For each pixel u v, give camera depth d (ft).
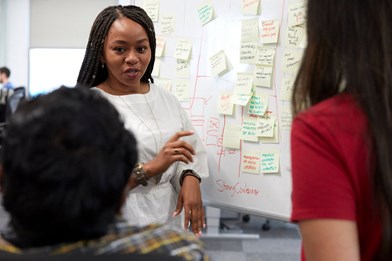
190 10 6.29
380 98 2.19
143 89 5.39
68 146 1.94
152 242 2.09
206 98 6.21
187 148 4.88
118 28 4.93
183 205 5.24
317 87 2.43
